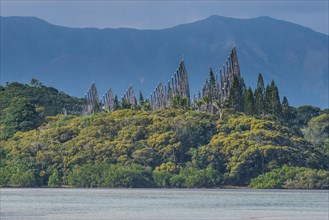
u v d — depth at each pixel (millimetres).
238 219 193875
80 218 192125
